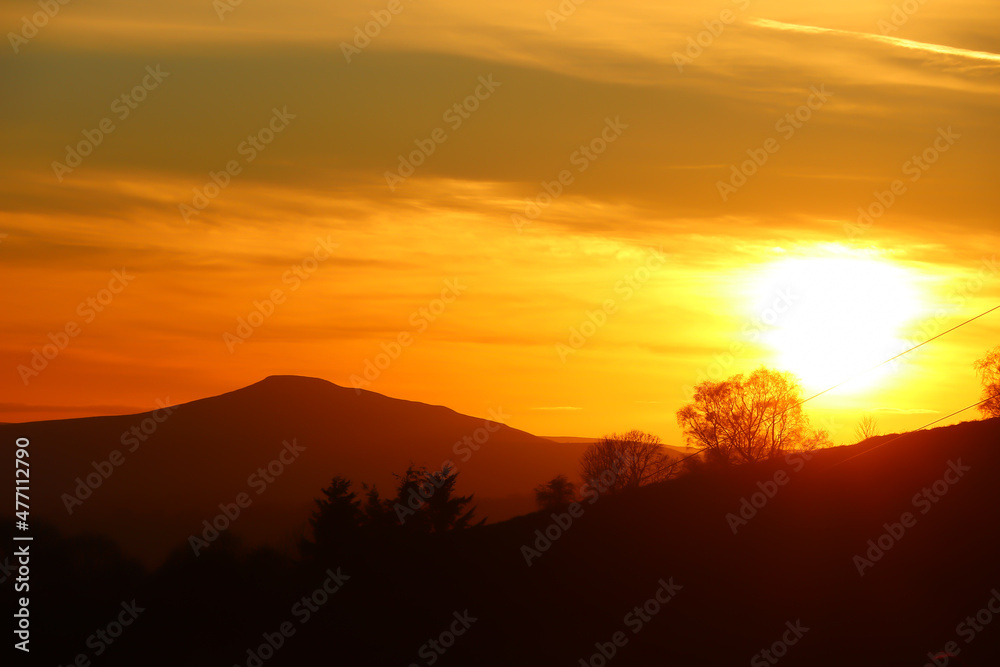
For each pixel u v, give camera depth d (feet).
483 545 179.32
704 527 168.55
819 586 139.13
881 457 186.70
